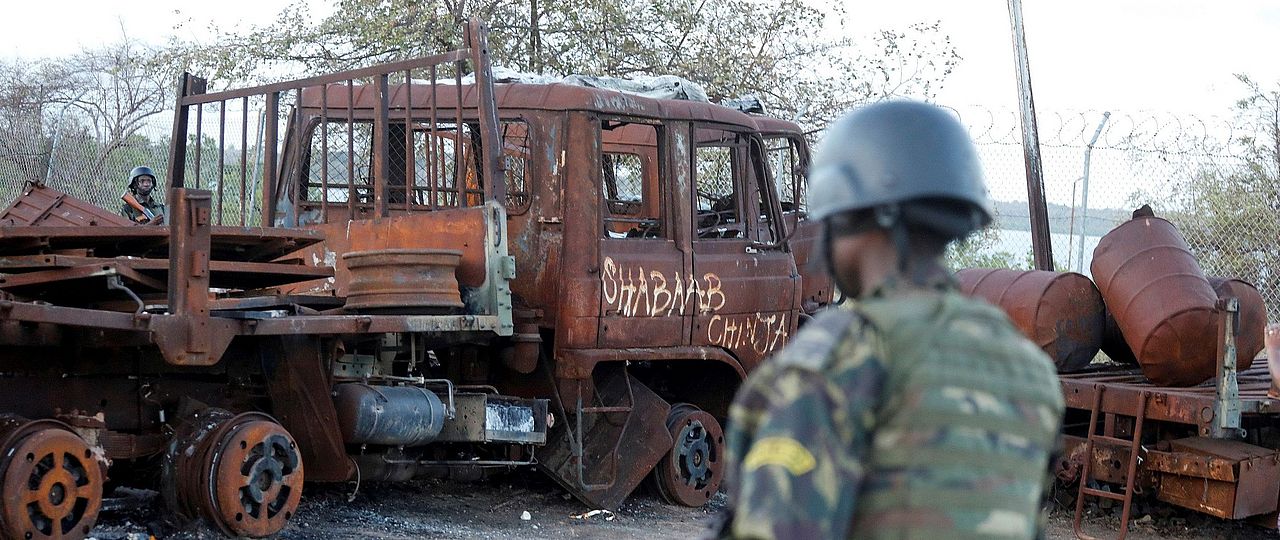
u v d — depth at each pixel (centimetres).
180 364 556
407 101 729
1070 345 884
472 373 779
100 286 600
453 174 848
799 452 176
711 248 830
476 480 828
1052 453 199
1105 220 1368
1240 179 1393
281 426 614
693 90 879
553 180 769
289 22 1622
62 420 565
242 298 654
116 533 580
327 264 762
